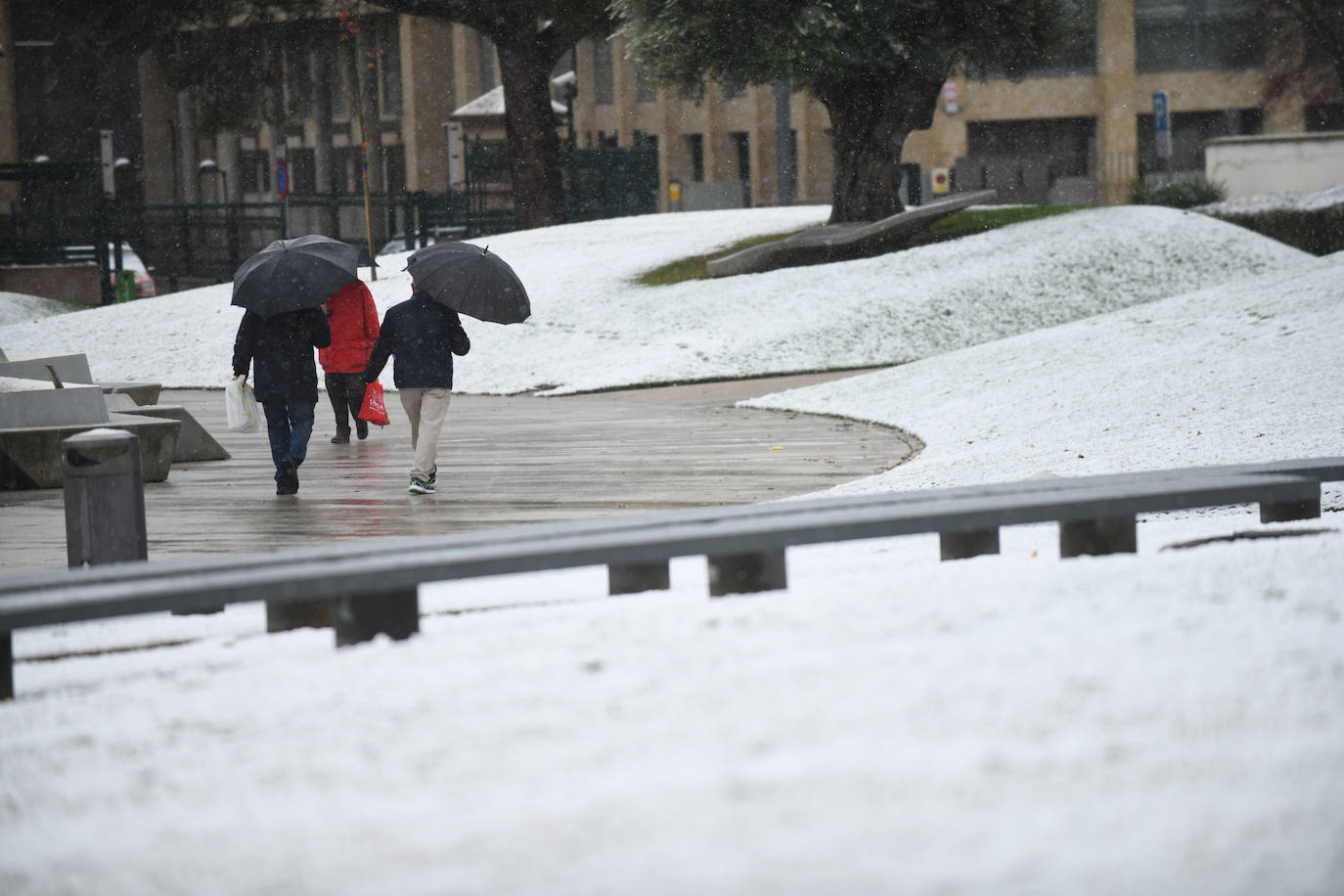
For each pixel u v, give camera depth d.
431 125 137.25
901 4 53.81
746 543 10.47
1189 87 115.31
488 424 33.03
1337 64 93.44
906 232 58.12
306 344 20.98
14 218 86.44
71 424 23.34
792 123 128.88
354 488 21.61
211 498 20.95
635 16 56.38
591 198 90.62
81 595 9.00
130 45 68.31
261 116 73.31
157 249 98.88
